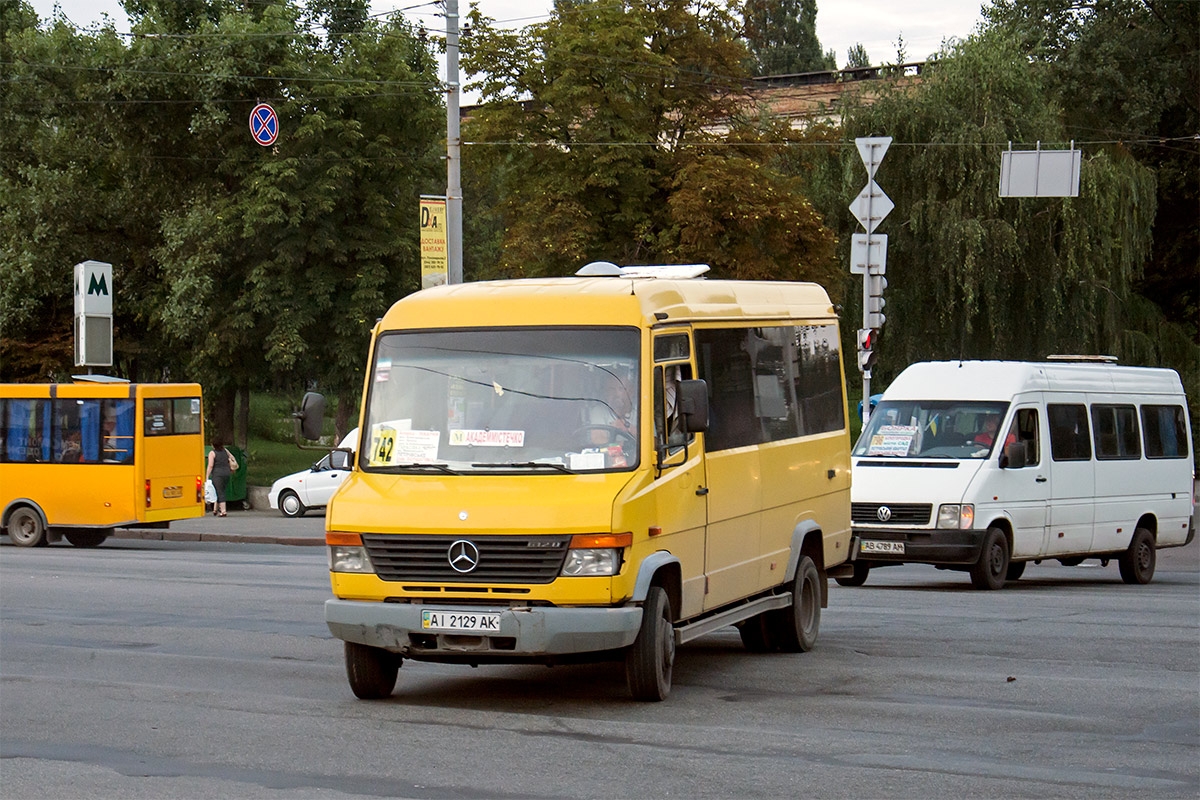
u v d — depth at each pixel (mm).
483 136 52844
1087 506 29250
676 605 14148
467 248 91000
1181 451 32906
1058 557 28828
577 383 13812
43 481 39000
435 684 15148
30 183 61000
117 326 63219
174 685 15008
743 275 50344
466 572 12914
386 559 13156
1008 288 55219
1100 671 16000
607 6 51938
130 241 62125
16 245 59719
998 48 56469
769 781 10453
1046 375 28812
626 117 51844
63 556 34344
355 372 58281
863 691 14570
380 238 58000
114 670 16078
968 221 52719
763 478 16406
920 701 13977
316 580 27094
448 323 14391
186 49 56281
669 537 13758
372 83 56594
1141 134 72250
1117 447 30531
